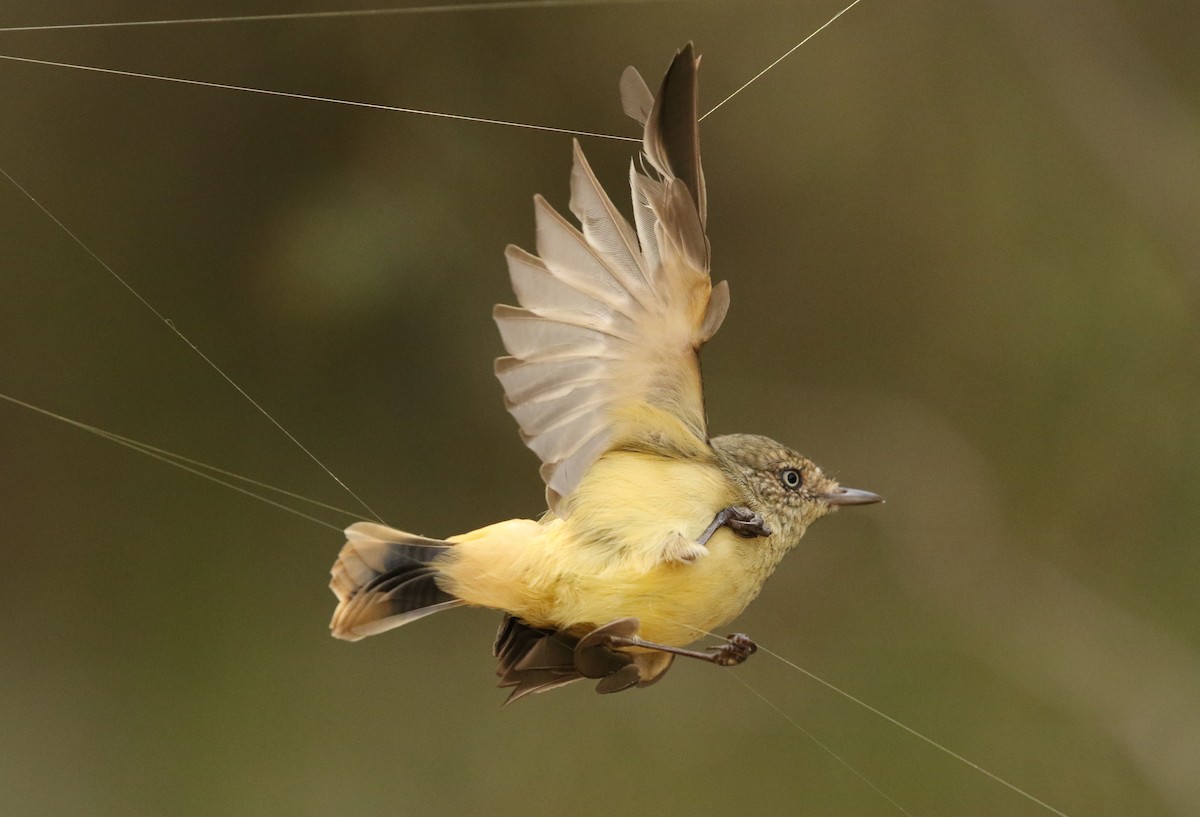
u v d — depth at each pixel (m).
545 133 4.30
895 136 4.78
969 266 4.81
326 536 4.27
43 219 4.23
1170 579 4.58
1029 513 4.70
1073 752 4.34
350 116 4.25
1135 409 4.71
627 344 3.49
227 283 4.26
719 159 4.72
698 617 3.50
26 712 4.07
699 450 3.50
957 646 4.55
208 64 4.17
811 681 4.50
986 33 4.71
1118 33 4.61
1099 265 4.76
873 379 4.79
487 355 4.31
